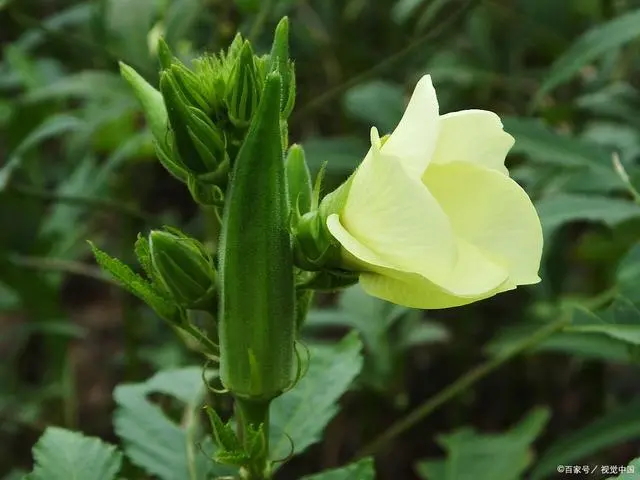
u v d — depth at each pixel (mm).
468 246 448
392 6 1078
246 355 470
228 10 750
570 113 870
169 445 576
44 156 1214
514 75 1008
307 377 565
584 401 923
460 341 1023
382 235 442
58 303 865
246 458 480
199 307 475
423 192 431
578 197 635
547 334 622
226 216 461
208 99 465
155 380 602
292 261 467
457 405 998
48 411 935
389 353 762
